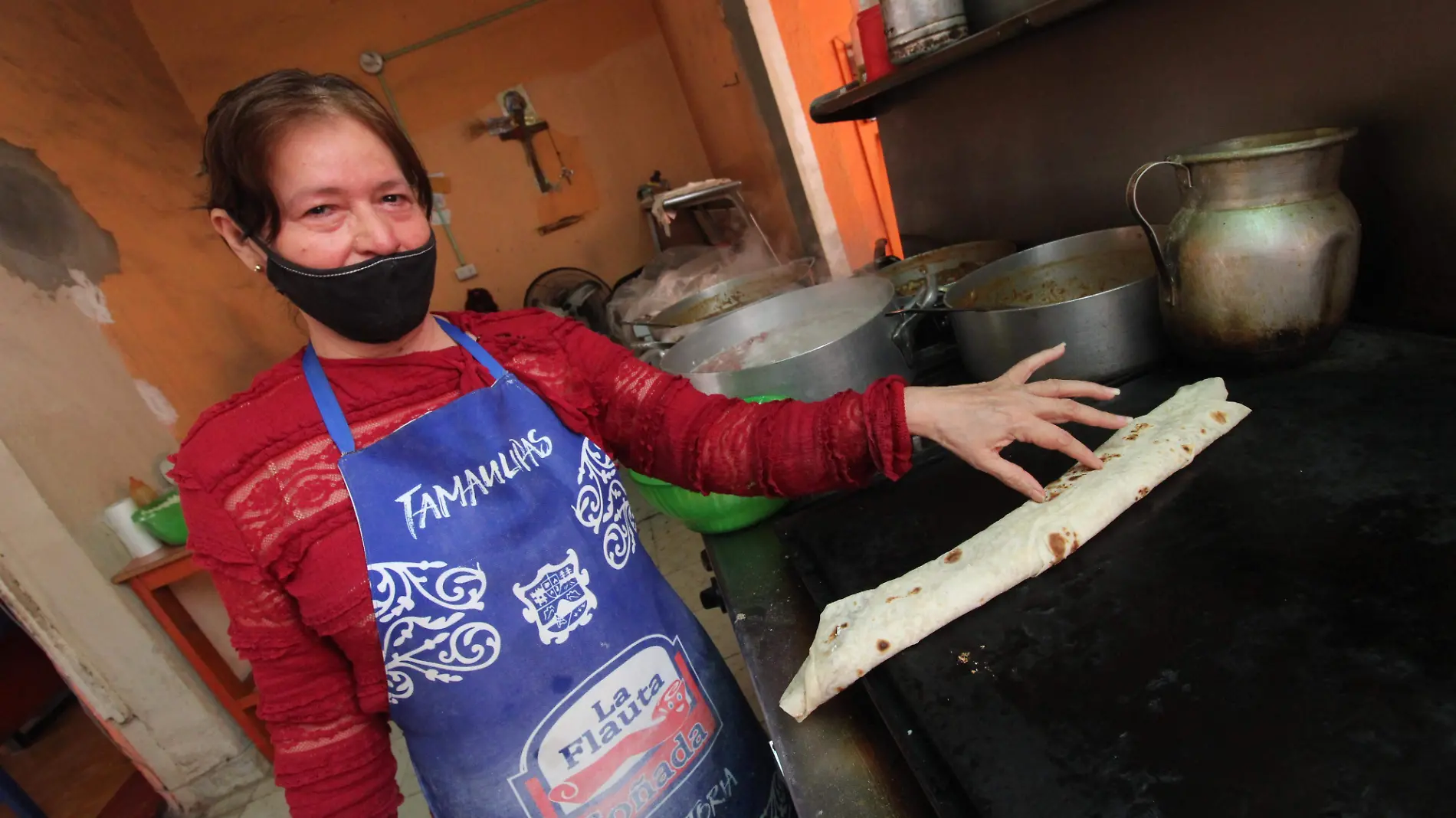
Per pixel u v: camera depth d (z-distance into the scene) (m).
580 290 4.34
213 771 2.65
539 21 4.41
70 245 2.66
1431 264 1.03
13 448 2.24
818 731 0.86
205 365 3.19
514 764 0.86
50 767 3.08
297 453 0.75
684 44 4.05
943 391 0.88
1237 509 0.87
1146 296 1.19
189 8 3.92
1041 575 0.88
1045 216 1.72
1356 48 1.00
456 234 4.61
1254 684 0.65
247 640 0.77
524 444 0.84
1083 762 0.64
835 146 2.97
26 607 2.32
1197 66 1.22
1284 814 0.55
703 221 4.28
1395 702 0.60
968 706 0.74
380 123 0.74
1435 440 0.86
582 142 4.66
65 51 3.04
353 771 0.82
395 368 0.81
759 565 1.21
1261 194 0.96
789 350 1.52
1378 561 0.73
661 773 0.94
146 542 2.50
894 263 2.15
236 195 0.71
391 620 0.77
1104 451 1.04
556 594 0.85
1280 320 1.00
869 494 1.19
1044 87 1.56
